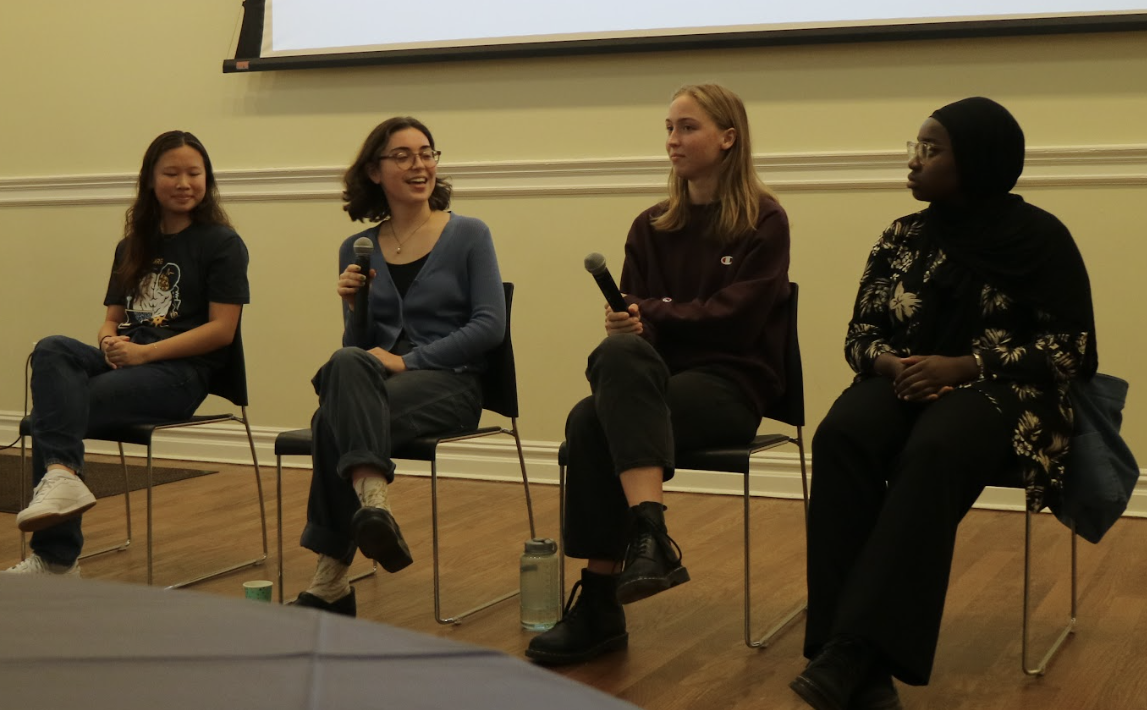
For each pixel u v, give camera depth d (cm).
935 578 172
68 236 450
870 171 349
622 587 189
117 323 289
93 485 392
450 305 258
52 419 247
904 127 347
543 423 392
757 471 369
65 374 249
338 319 416
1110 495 192
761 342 229
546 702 40
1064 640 219
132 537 320
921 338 204
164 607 48
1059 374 190
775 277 224
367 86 409
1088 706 184
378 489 217
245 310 428
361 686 39
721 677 201
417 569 282
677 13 365
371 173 262
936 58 343
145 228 282
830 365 358
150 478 258
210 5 427
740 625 232
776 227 227
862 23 346
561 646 208
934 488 174
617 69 377
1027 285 196
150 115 439
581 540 212
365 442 217
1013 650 213
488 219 394
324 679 40
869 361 204
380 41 401
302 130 418
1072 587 227
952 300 202
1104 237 331
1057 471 191
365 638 45
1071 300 194
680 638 224
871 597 169
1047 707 184
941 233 205
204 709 36
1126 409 332
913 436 182
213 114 430
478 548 304
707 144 228
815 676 167
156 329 278
